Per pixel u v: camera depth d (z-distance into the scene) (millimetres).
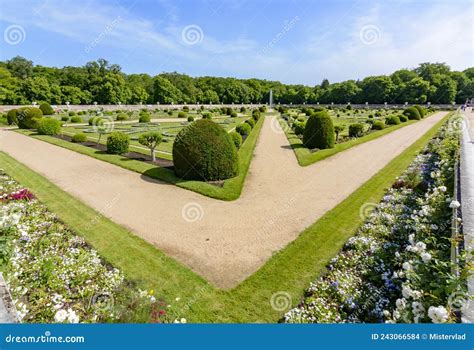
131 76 75062
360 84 69188
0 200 7246
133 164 11367
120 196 7945
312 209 7090
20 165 11273
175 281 4266
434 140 14961
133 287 4086
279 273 4465
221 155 9273
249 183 9383
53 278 4117
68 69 62312
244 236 5727
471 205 5340
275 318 3533
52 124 19781
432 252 3611
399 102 57531
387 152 13766
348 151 14344
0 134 20203
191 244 5398
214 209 7133
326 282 4129
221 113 46812
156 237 5645
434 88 53094
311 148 15195
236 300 3867
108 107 52750
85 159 12500
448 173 7301
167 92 65062
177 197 7957
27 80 47875
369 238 5199
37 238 5320
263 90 85875
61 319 3035
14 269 4195
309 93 73250
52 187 8586
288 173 10547
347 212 6789
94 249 5113
